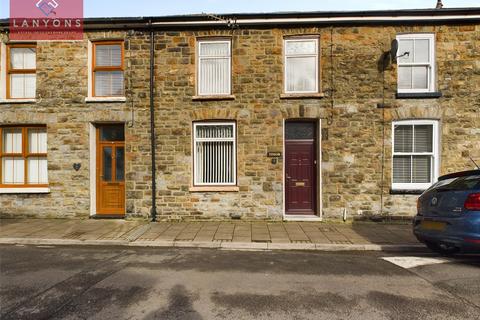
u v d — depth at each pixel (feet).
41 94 31.01
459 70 28.99
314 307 12.62
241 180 29.94
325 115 29.55
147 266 17.87
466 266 17.85
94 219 30.68
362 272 16.85
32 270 17.22
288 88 30.48
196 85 30.76
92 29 30.94
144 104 30.58
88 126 30.83
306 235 24.89
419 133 29.89
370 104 29.45
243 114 29.99
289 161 30.83
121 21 30.30
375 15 29.07
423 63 29.55
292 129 30.94
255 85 29.96
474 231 16.58
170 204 30.32
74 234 25.35
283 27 29.86
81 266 17.90
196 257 19.80
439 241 18.15
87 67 30.96
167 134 30.48
